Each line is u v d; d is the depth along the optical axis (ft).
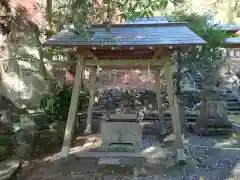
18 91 32.27
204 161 25.53
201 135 34.86
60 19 33.19
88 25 23.30
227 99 49.24
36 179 21.56
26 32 32.83
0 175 20.89
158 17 32.04
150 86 48.34
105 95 46.78
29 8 37.24
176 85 36.99
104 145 28.09
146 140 31.04
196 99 45.70
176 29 25.86
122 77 50.31
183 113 36.58
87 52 25.40
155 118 40.37
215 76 37.78
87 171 23.09
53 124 30.27
